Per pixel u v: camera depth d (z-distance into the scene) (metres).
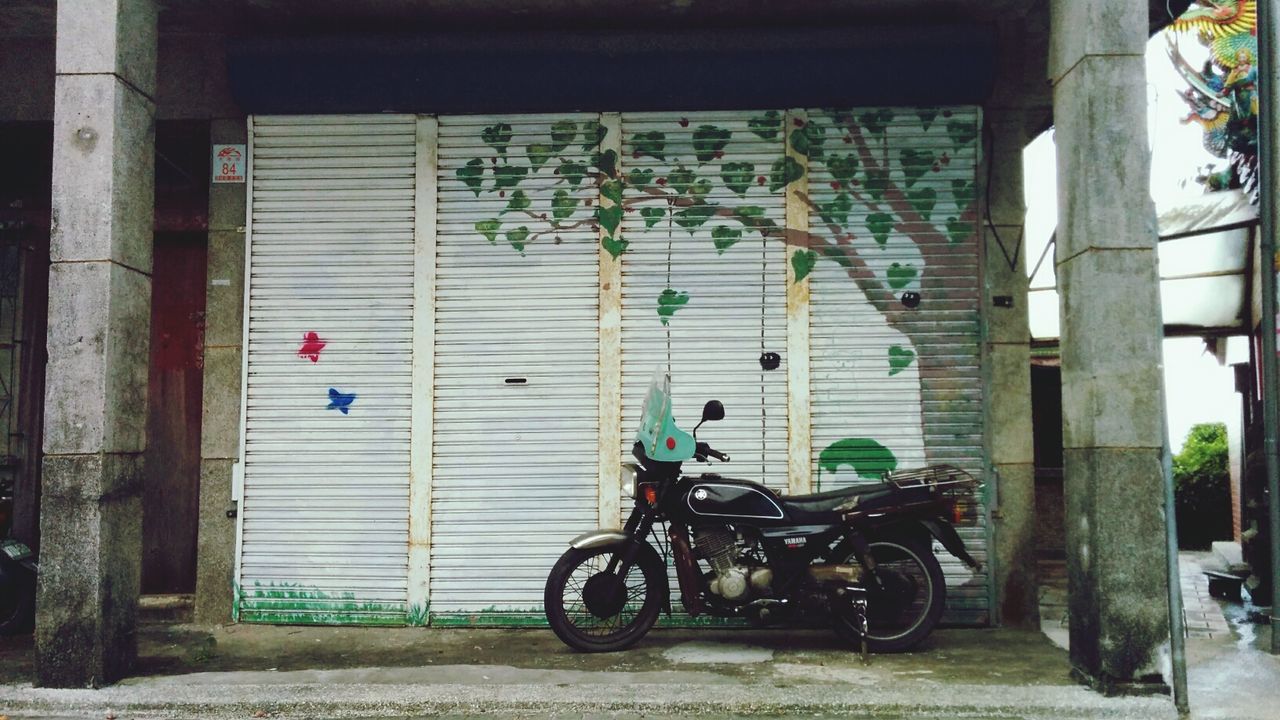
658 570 5.13
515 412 5.75
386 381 5.80
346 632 5.59
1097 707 4.12
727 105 5.78
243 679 4.55
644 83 5.64
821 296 5.75
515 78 5.65
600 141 5.83
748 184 5.80
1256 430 7.06
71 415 4.40
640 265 5.79
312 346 5.84
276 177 5.92
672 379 5.73
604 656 5.01
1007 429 5.70
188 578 6.14
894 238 5.78
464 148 5.88
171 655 5.08
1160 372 4.23
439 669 4.75
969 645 5.20
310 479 5.78
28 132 6.36
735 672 4.68
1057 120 4.59
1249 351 8.05
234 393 5.90
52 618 4.38
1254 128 8.21
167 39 6.02
